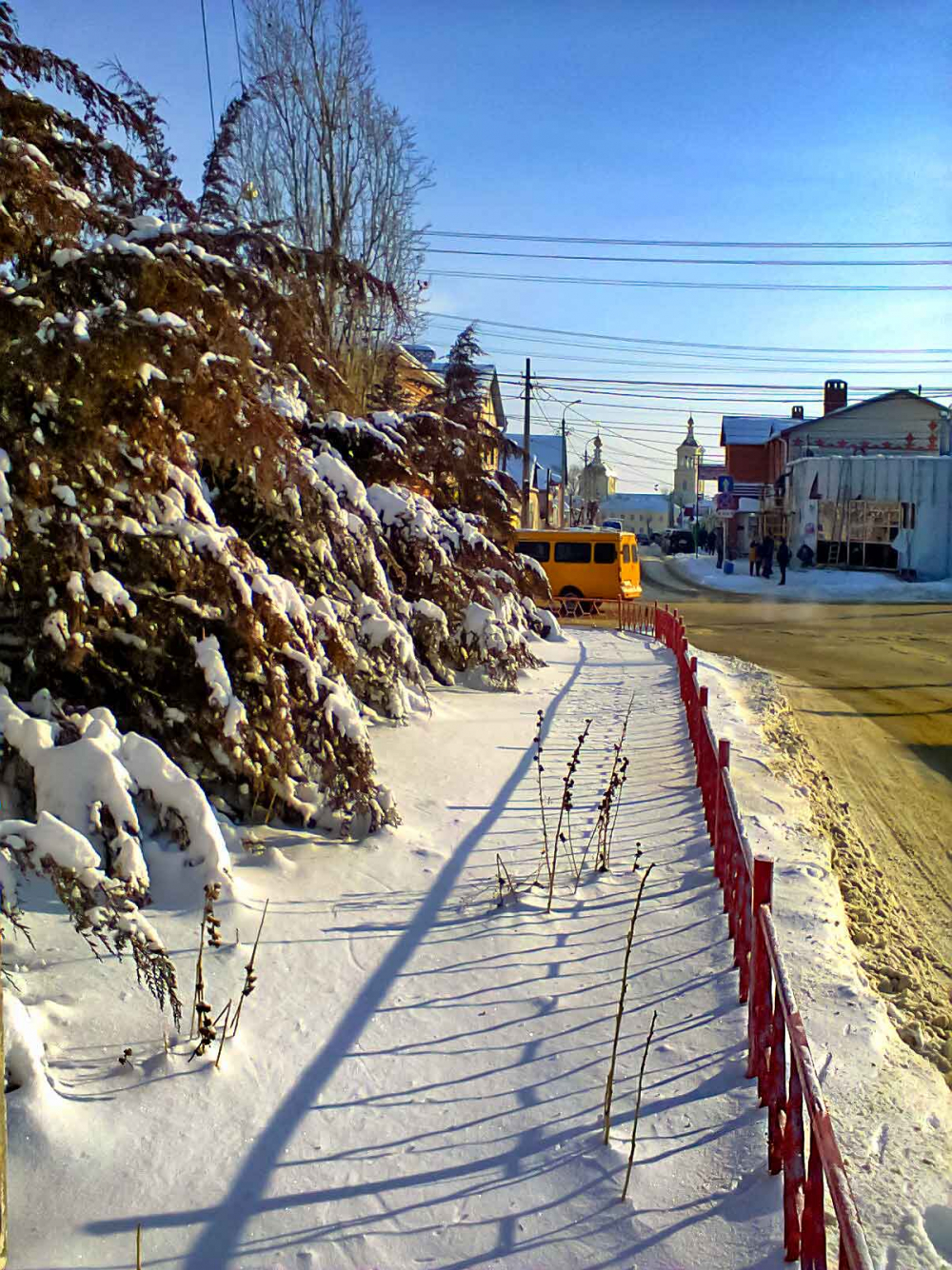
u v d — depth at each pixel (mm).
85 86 6539
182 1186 3176
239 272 6625
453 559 13484
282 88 19109
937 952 6320
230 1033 4027
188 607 6137
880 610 30703
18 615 5691
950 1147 3555
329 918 5219
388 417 12125
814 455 46062
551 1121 3619
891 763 11781
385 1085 3795
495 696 12609
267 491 6660
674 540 67312
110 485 5922
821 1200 2547
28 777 5152
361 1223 3064
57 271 5504
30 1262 2814
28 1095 3369
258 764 6188
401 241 20703
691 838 7000
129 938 3992
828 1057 4086
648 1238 3023
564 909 5621
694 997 4590
